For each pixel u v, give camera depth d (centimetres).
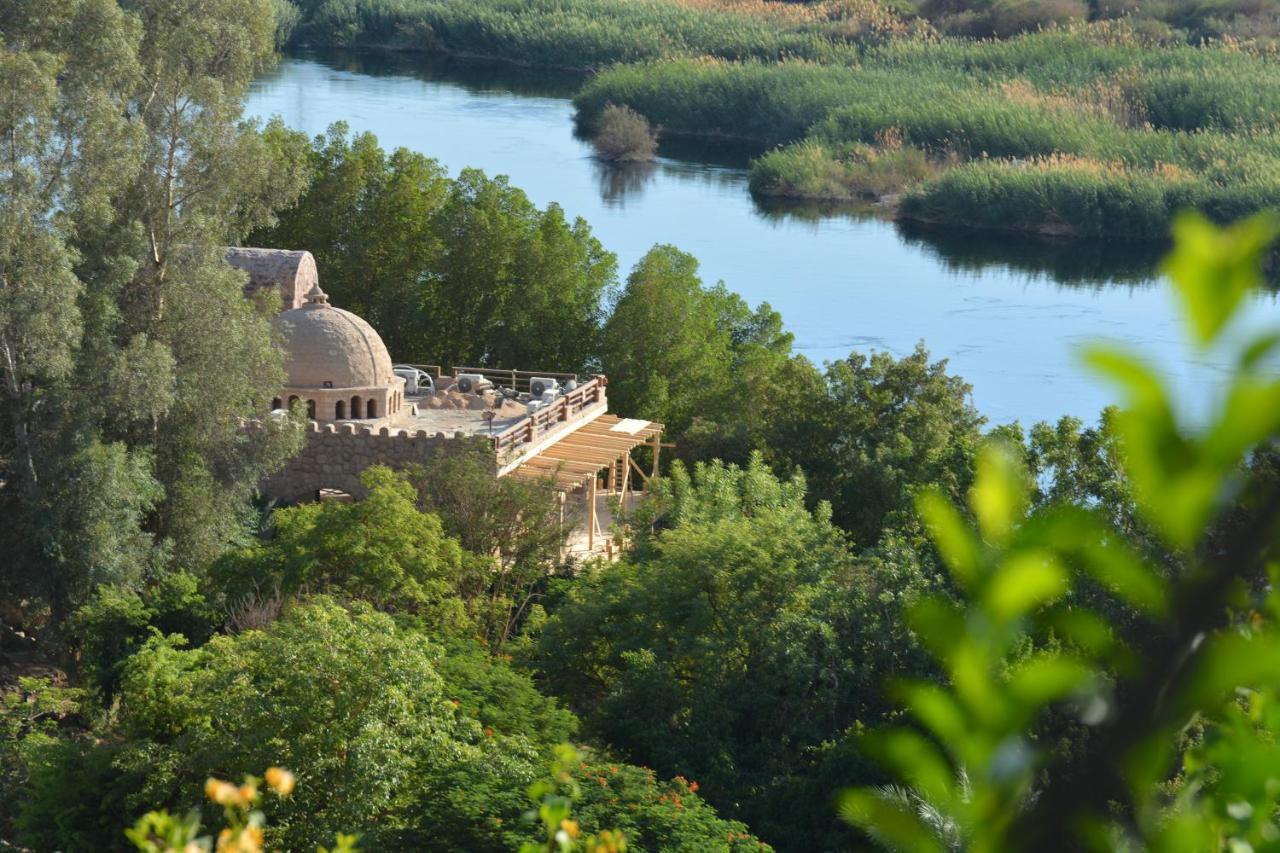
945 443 19138
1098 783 896
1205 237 724
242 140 17875
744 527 14425
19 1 16600
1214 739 1157
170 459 17462
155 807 10406
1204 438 726
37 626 16875
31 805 10919
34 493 15688
